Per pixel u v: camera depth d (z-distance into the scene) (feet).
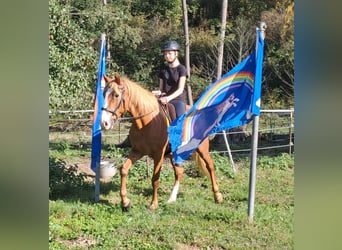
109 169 21.39
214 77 41.24
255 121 14.15
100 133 17.46
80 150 29.99
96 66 28.63
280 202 17.56
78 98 27.96
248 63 14.30
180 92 16.20
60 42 27.14
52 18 26.40
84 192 18.94
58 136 35.12
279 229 14.28
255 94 13.75
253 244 13.14
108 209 16.46
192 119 14.56
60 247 12.88
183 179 21.54
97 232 14.06
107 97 15.06
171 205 16.79
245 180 21.54
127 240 13.52
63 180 19.34
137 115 15.37
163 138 15.85
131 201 17.65
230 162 25.08
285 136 34.04
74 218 15.43
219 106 14.57
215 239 13.53
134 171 21.98
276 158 25.99
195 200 17.78
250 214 14.78
